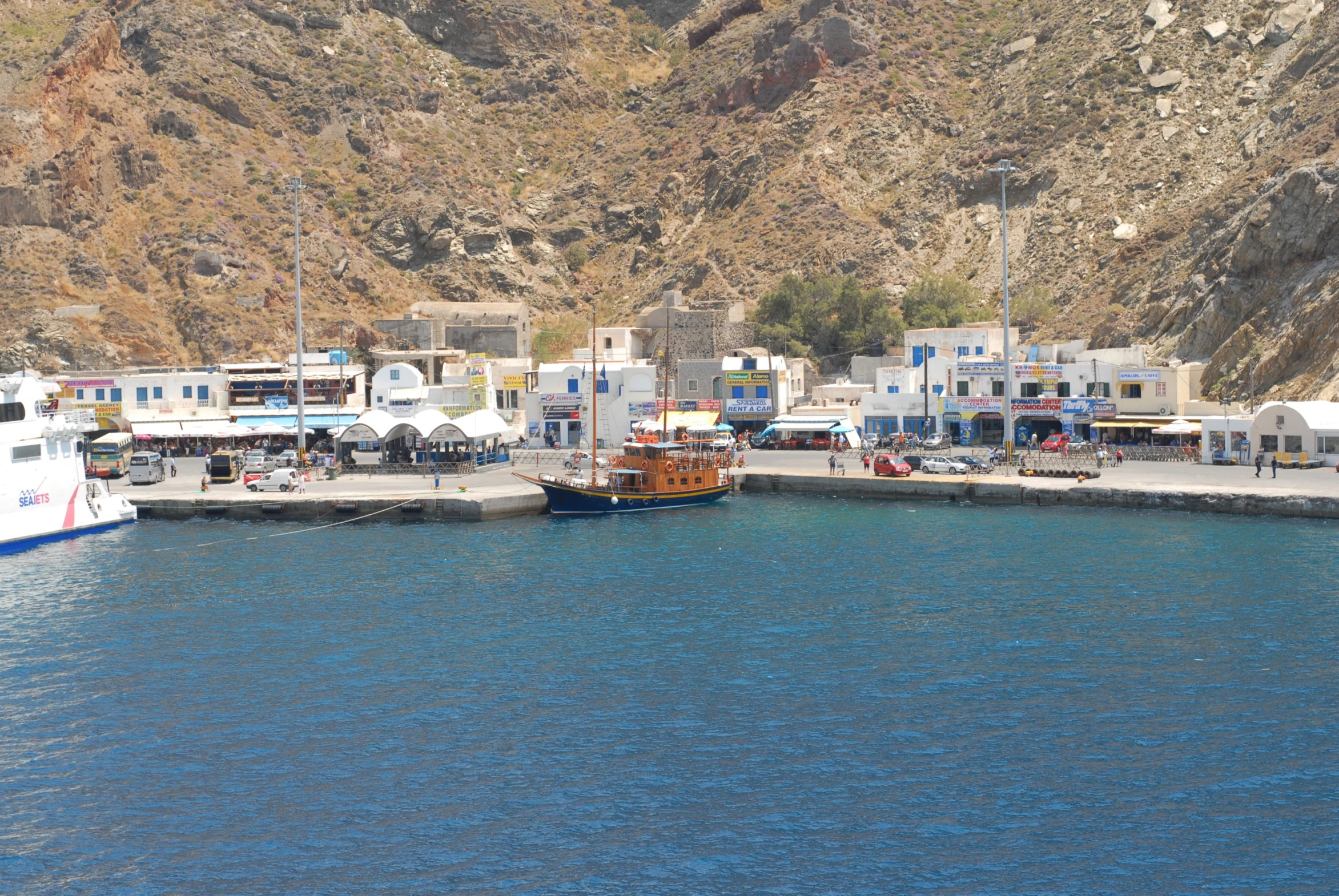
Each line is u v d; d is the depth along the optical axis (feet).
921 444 433.48
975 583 230.89
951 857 123.75
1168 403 446.60
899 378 474.90
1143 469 360.89
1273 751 145.89
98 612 217.36
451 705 166.20
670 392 507.30
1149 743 149.18
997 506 326.03
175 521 319.88
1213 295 496.23
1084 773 141.38
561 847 126.62
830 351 627.87
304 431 390.01
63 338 606.14
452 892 118.83
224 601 225.15
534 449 468.75
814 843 126.93
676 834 129.08
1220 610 205.87
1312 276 460.96
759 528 299.99
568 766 145.59
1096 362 452.76
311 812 134.82
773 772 143.23
